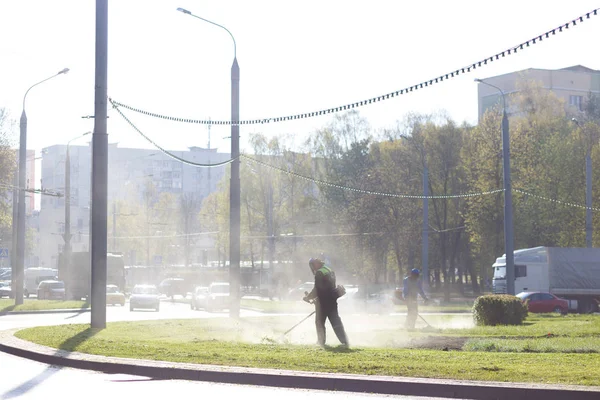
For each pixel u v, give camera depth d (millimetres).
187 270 177125
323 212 139500
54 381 22984
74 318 62562
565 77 187375
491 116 108375
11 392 20797
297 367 23062
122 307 97500
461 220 122812
